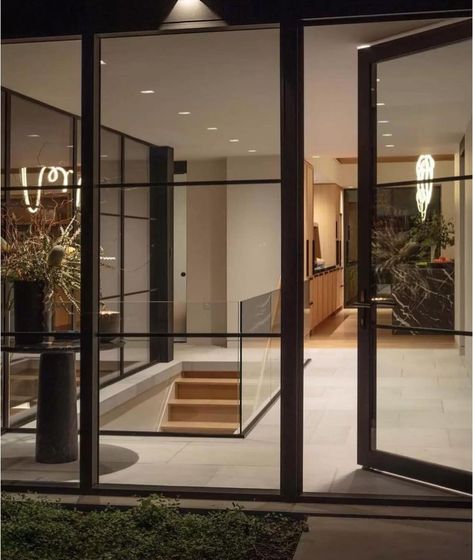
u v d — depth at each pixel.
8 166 6.02
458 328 5.32
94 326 5.44
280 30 5.11
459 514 4.98
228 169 5.32
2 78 5.91
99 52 5.41
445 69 5.36
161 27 5.22
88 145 5.38
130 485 5.44
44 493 5.45
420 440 5.50
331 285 18.44
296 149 5.17
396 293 5.63
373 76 5.77
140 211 5.44
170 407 5.53
